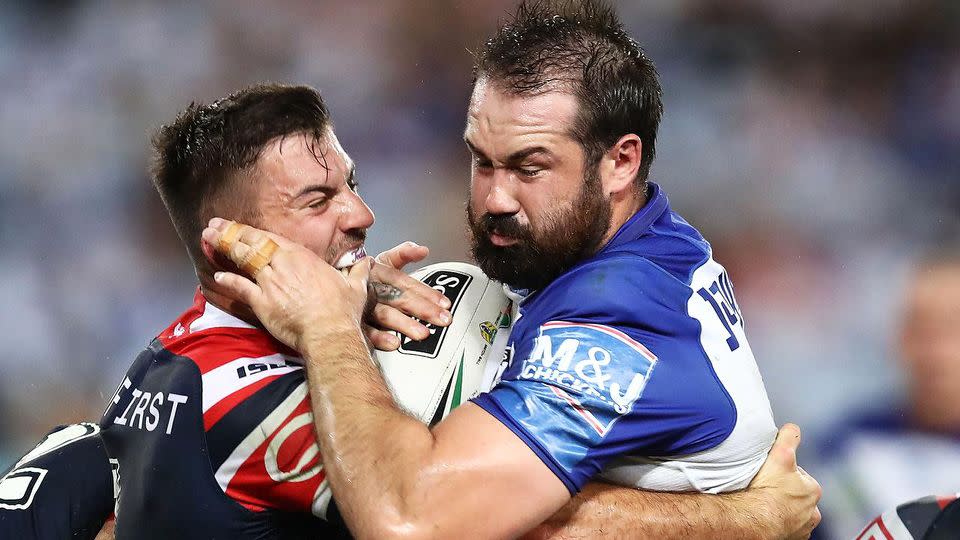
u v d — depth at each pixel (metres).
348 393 8.63
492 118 8.99
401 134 34.34
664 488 9.65
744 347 10.06
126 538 9.55
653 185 10.33
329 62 35.09
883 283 30.28
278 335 9.00
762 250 31.41
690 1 34.16
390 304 10.33
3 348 29.61
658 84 9.78
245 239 9.05
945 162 32.47
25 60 34.56
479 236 9.37
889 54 33.47
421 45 34.91
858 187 32.19
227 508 9.06
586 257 9.47
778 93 33.59
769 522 9.98
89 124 34.12
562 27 9.20
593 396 8.59
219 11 35.41
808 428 25.64
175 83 35.12
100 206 32.75
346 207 9.52
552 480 8.46
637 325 9.02
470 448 8.41
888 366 27.64
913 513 9.56
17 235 32.12
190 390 9.18
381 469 8.34
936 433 19.78
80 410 29.00
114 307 30.92
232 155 9.24
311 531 9.58
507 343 9.84
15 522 10.71
